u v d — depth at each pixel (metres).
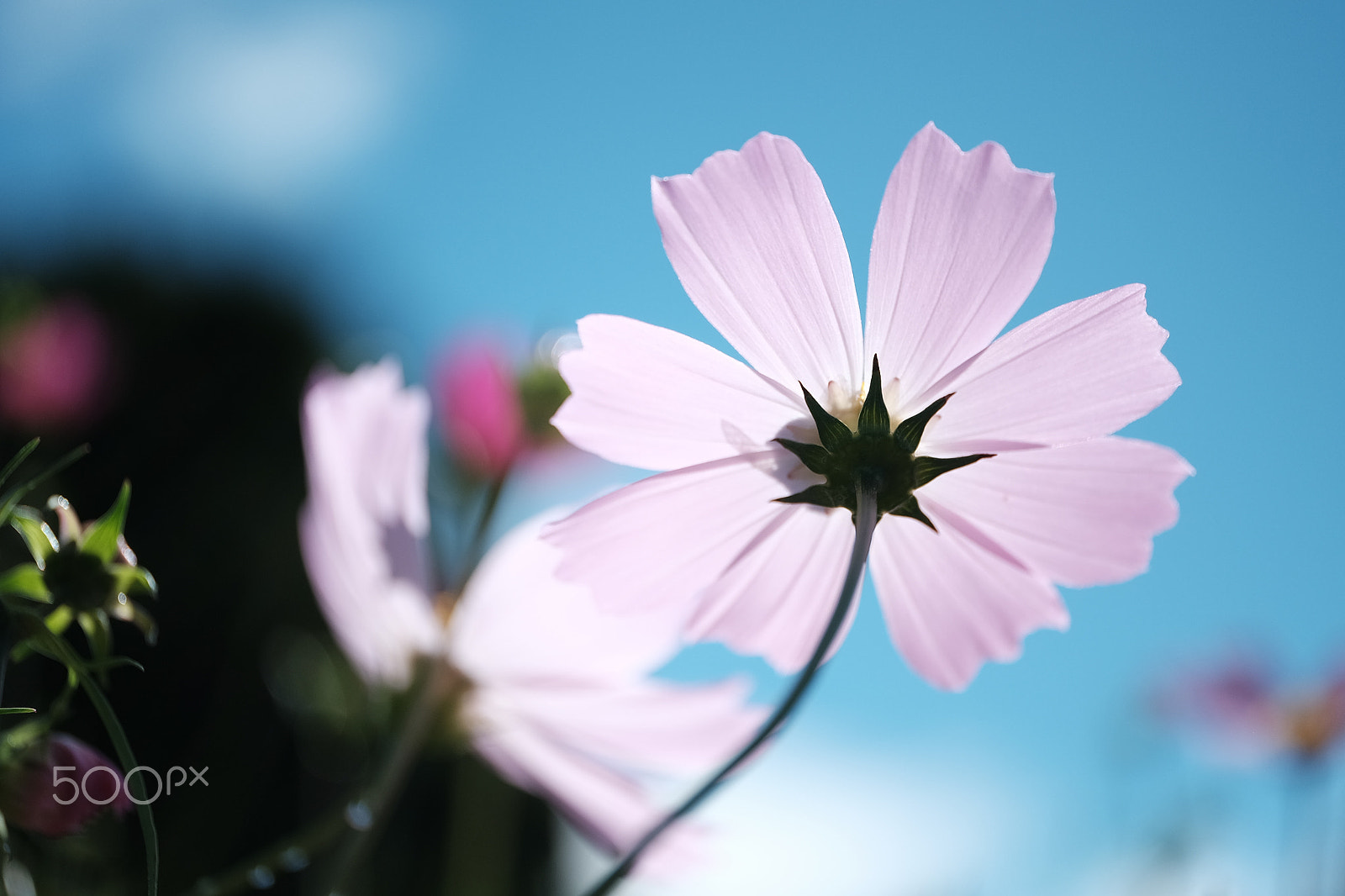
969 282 0.30
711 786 0.26
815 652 0.27
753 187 0.29
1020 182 0.30
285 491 0.92
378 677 0.33
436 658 0.33
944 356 0.30
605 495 0.29
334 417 0.34
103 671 0.25
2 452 0.55
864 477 0.30
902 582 0.31
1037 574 0.31
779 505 0.30
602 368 0.30
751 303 0.30
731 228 0.29
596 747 0.34
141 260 1.04
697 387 0.30
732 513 0.30
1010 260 0.30
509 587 0.34
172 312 1.00
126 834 0.40
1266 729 0.72
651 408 0.30
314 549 0.33
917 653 0.32
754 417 0.30
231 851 0.45
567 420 0.30
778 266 0.30
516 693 0.34
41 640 0.25
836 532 0.31
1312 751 0.71
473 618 0.33
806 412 0.30
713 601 0.31
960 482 0.30
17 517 0.26
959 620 0.31
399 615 0.33
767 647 0.32
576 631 0.34
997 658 0.31
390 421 0.34
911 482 0.30
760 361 0.30
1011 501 0.30
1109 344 0.30
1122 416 0.30
